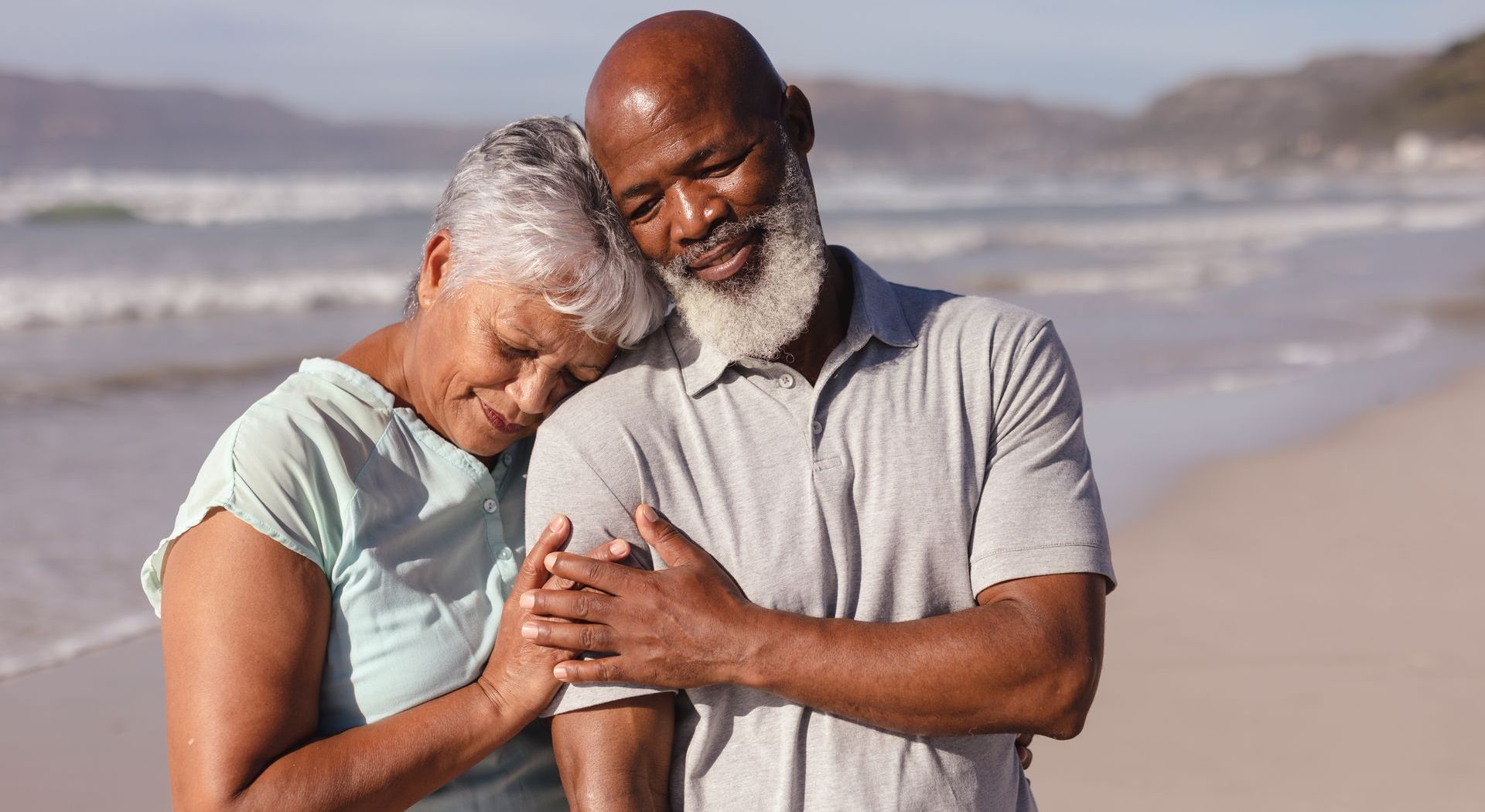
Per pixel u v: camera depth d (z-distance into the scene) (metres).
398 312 12.45
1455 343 10.98
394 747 1.66
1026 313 1.88
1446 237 24.92
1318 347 10.70
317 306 12.73
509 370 1.75
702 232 1.70
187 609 1.64
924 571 1.73
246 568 1.64
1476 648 4.26
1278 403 8.28
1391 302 13.91
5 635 4.15
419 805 1.79
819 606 1.71
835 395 1.78
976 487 1.77
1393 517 5.81
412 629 1.76
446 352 1.76
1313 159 162.38
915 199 45.59
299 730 1.66
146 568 1.78
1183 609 4.60
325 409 1.77
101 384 8.22
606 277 1.69
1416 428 7.61
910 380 1.79
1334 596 4.76
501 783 1.85
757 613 1.65
